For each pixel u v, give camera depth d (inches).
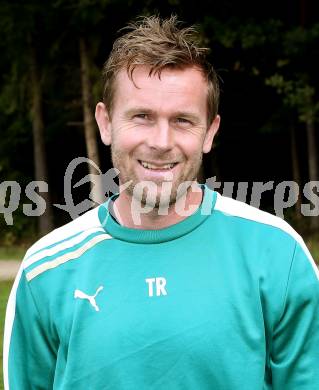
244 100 1106.7
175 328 105.5
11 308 114.6
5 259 769.6
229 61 1018.1
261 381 106.2
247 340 105.7
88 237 111.9
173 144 104.8
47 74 999.6
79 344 107.5
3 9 946.7
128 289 107.8
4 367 113.9
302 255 109.2
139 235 109.4
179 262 108.5
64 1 930.7
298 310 107.6
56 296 110.2
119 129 106.4
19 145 1102.4
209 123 110.1
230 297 106.3
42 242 115.0
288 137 1142.3
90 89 940.0
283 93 1056.2
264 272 107.2
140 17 120.6
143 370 105.3
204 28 940.0
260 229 110.3
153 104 103.9
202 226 110.0
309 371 107.9
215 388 105.3
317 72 978.7
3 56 1028.5
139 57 103.7
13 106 1007.0
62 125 1091.9
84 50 945.5
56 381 110.6
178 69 104.3
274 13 1003.3
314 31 926.4
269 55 979.9
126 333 106.1
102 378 106.3
